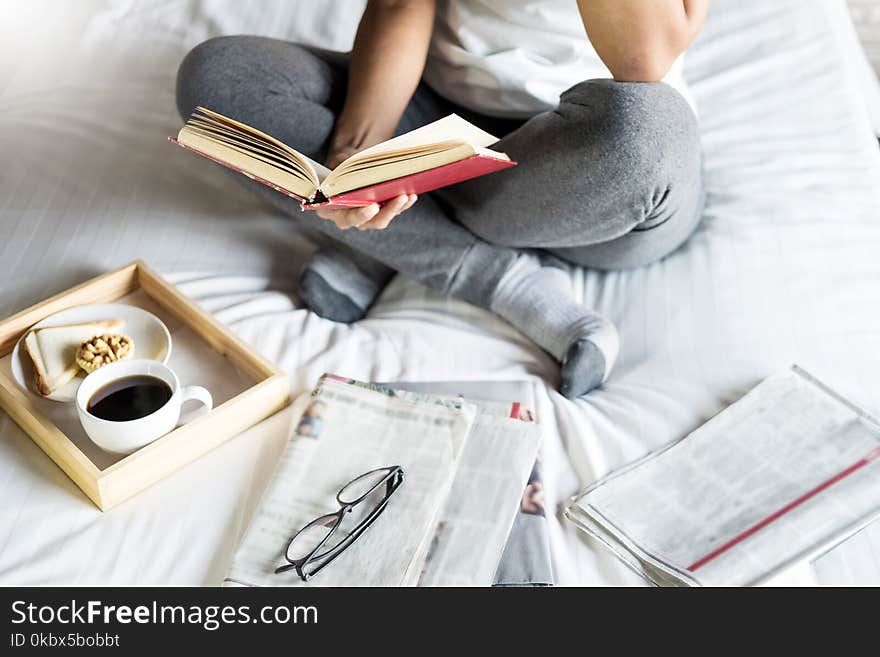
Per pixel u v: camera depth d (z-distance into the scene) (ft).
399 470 3.61
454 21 4.49
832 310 4.44
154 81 5.86
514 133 4.30
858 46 6.40
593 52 4.45
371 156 3.44
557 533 3.61
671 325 4.46
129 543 3.48
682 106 4.11
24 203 4.94
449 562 3.39
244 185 4.73
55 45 6.09
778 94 5.71
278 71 4.55
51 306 4.19
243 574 3.33
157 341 4.09
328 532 3.43
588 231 4.31
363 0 6.41
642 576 3.46
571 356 4.15
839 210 4.96
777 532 3.51
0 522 3.52
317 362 4.20
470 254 4.53
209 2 6.37
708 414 4.05
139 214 4.94
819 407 3.98
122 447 3.61
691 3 4.07
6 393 3.82
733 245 4.78
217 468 3.76
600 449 3.92
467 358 4.33
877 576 3.47
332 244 4.87
